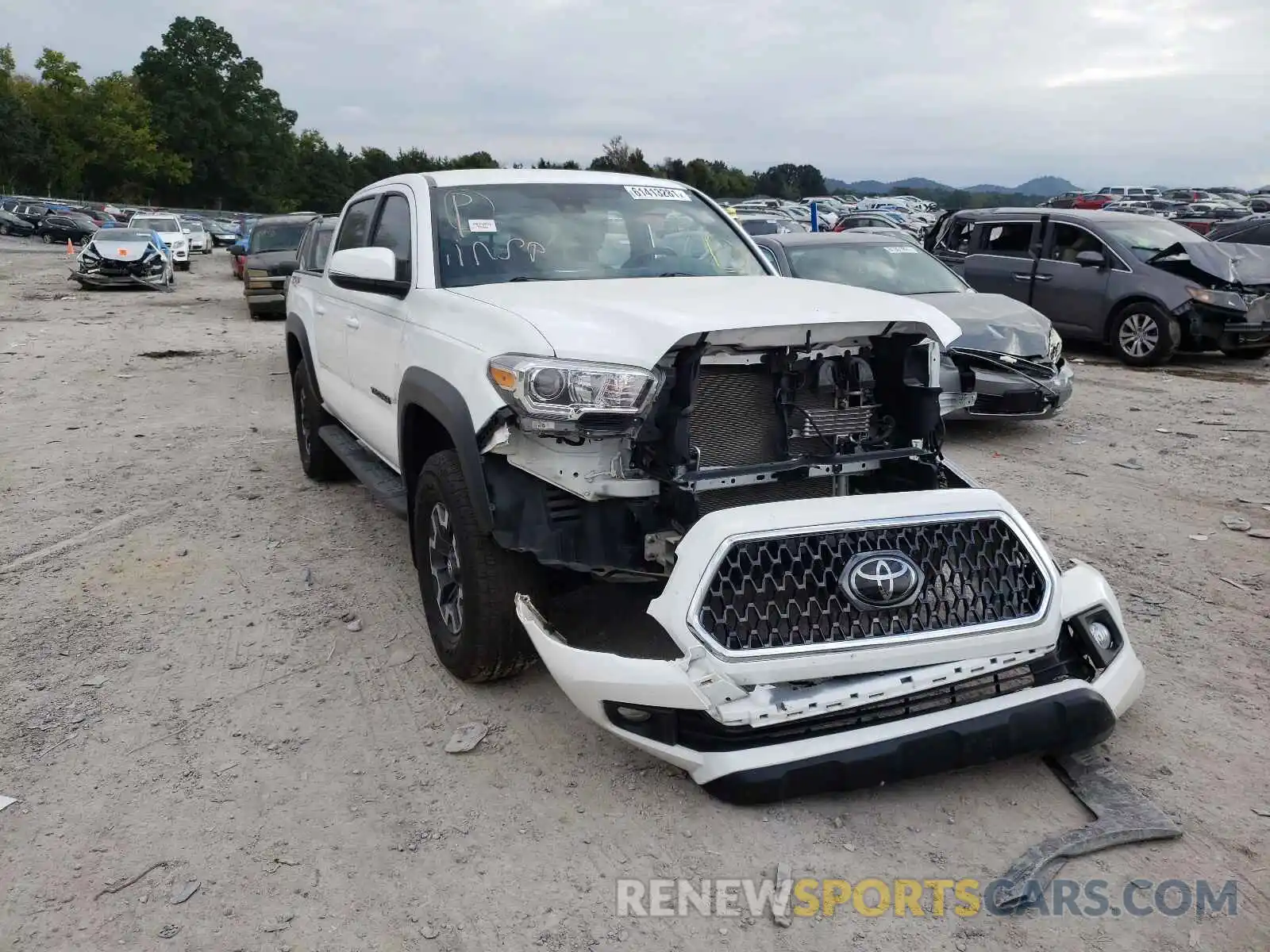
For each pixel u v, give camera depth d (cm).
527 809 313
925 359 351
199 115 9625
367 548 552
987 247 1291
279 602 479
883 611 290
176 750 351
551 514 326
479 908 271
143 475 713
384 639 436
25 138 8050
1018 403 764
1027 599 304
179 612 470
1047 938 256
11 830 307
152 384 1096
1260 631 428
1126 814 299
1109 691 310
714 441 323
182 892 278
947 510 302
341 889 279
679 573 288
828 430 338
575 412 304
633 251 450
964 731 287
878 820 304
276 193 10306
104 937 262
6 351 1335
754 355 329
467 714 370
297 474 716
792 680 282
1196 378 1079
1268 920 260
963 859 286
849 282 869
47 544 567
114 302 2020
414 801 319
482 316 360
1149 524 576
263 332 1561
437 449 418
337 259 446
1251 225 1442
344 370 542
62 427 879
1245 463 712
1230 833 294
